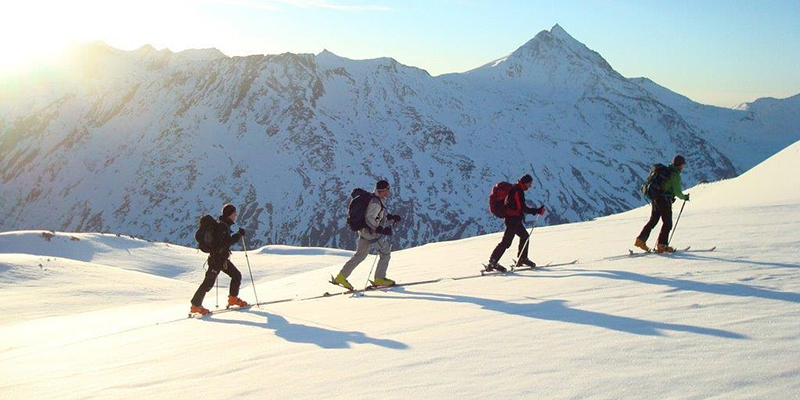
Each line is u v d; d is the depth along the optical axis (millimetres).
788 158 33031
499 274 12594
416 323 8758
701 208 24531
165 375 7637
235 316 12008
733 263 10672
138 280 38625
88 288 33531
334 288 15438
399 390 5848
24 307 27609
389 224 12805
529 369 5953
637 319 7383
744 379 5023
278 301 13070
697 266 10719
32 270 36375
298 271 56531
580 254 14711
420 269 15570
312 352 7812
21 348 14242
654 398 4871
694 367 5449
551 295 9578
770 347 5746
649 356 5898
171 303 30641
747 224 16188
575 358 6109
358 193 12578
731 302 7746
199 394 6605
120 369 8438
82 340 12547
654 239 15898
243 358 7980
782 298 7695
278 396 6172
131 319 18609
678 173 12883
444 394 5582
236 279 13172
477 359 6504
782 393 4668
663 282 9555
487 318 8469
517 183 12867
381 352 7336
